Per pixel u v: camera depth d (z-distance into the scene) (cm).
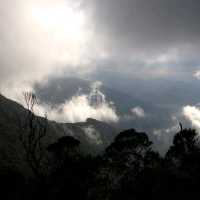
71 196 2419
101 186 2709
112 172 2891
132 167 2959
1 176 3092
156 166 2916
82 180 2655
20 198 2580
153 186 2339
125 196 2477
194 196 2012
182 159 2838
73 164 2759
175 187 2177
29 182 2977
